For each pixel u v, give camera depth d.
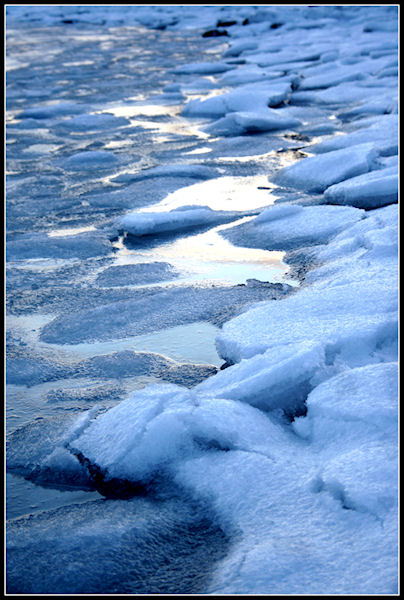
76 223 4.93
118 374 2.78
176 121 8.54
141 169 6.30
